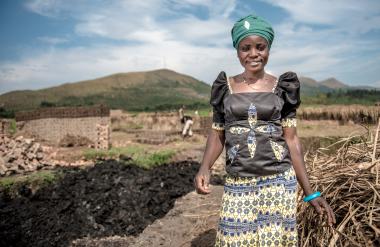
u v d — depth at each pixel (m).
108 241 5.93
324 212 2.80
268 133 2.56
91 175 10.16
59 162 13.50
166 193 9.51
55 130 22.09
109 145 18.25
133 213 8.67
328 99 46.31
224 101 2.68
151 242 4.41
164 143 20.28
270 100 2.56
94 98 191.62
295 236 2.62
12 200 9.38
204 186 2.76
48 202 9.14
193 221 4.80
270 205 2.58
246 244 2.59
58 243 7.90
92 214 8.62
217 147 2.85
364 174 3.25
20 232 8.13
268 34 2.60
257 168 2.56
